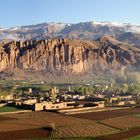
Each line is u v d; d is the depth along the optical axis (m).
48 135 186.12
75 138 180.88
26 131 196.00
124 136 190.00
